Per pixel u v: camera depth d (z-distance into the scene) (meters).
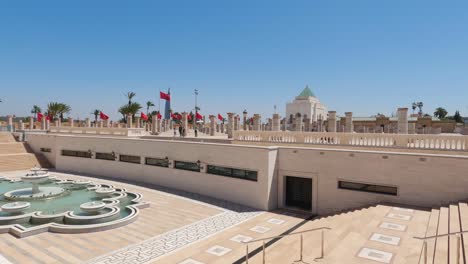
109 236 15.86
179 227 17.42
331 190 20.17
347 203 19.61
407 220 15.07
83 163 34.25
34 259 13.11
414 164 17.58
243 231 16.83
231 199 23.28
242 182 22.58
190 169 26.20
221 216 19.67
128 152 30.55
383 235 13.23
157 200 23.20
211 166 24.78
